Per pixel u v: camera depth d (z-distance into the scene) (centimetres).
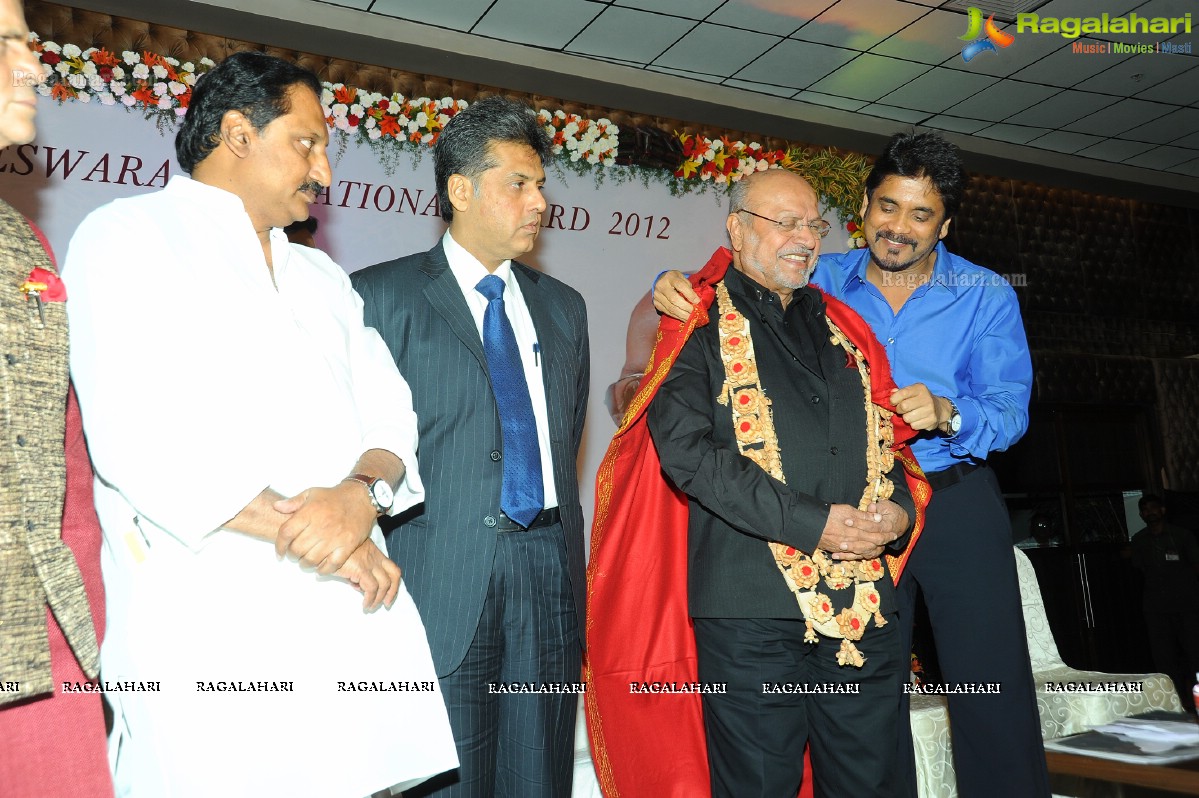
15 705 142
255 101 170
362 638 169
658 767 240
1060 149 743
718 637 218
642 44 544
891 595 224
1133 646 761
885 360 252
